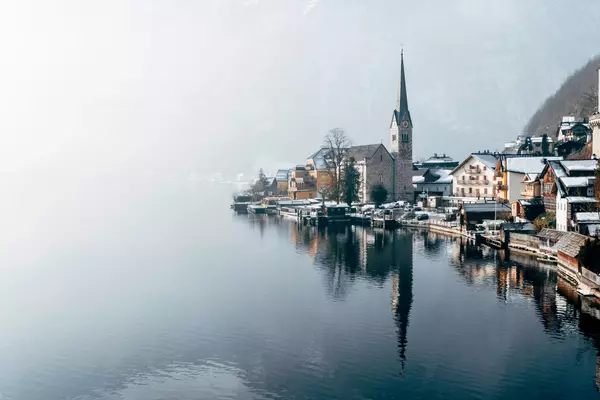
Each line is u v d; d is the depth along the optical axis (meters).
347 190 177.50
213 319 64.75
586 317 62.38
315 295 73.81
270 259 99.19
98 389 48.81
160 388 48.66
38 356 55.44
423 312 65.69
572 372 49.16
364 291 75.44
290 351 55.12
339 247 111.56
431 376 49.12
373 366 51.34
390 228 142.50
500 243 105.06
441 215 153.88
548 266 87.12
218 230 142.38
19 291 78.12
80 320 65.38
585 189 95.88
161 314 67.00
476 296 71.44
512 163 142.38
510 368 50.16
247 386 48.41
